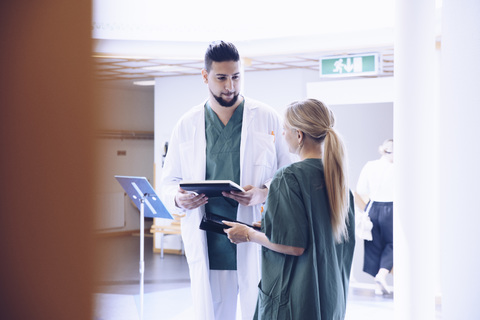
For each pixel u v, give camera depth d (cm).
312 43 739
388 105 718
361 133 731
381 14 701
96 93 356
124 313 652
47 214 356
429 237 372
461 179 333
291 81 1002
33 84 350
